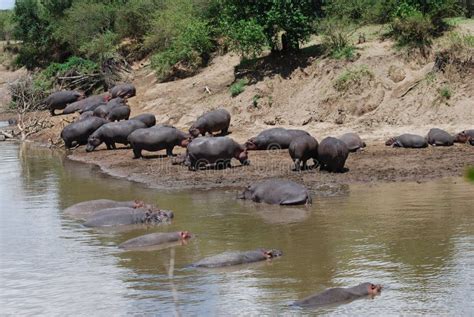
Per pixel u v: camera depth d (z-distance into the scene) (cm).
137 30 5991
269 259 1853
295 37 4366
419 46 4006
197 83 4616
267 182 2544
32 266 1894
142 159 3497
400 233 2020
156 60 5131
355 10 4584
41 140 4625
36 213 2523
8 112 6012
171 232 2097
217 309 1514
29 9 6994
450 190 2522
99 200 2530
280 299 1560
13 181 3219
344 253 1866
